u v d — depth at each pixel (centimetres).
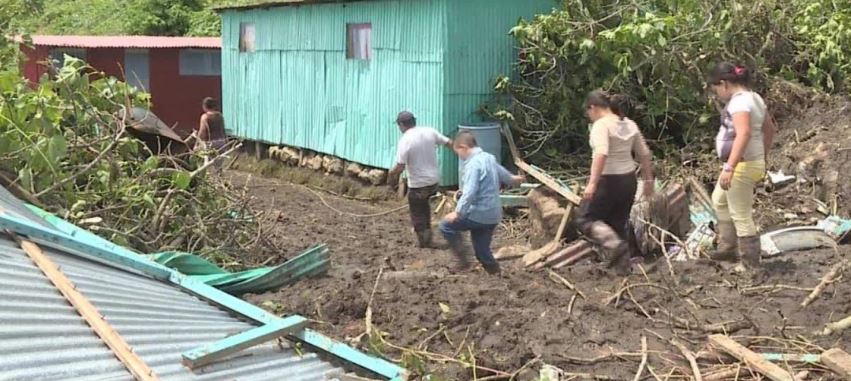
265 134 1641
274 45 1588
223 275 636
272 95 1608
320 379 445
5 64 955
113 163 706
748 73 648
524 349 530
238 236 783
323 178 1452
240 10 1678
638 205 762
